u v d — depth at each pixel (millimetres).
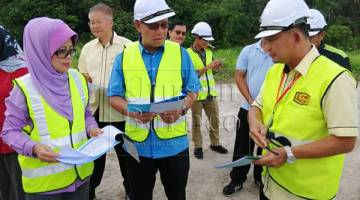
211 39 4789
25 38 2143
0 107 2688
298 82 1933
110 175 4504
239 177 3959
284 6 1809
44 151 2057
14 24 22000
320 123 1892
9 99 2148
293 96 1942
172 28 4746
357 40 21719
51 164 2217
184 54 2713
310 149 1872
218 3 23656
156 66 2613
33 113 2131
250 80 3605
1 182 3029
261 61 3518
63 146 2139
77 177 2332
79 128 2307
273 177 2129
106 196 4012
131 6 23484
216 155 5000
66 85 2256
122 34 20844
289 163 1989
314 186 2008
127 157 2807
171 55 2645
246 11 22031
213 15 22016
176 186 2807
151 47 2605
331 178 2020
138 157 2529
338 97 1787
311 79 1880
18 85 2119
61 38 2104
